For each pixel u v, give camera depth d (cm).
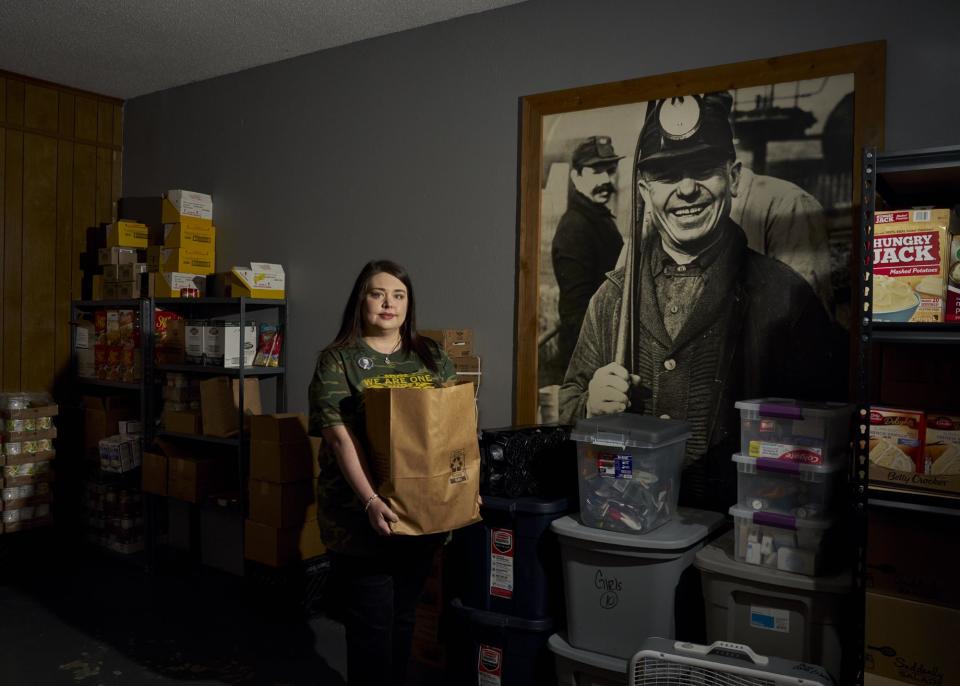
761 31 275
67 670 294
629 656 241
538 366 324
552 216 321
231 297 396
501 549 267
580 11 316
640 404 299
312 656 310
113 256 446
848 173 260
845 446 236
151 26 372
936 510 196
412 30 367
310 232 407
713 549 244
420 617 307
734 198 280
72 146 478
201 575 412
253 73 431
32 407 423
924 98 247
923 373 227
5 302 449
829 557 223
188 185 464
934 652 195
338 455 218
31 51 409
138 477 444
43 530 457
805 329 267
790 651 221
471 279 348
